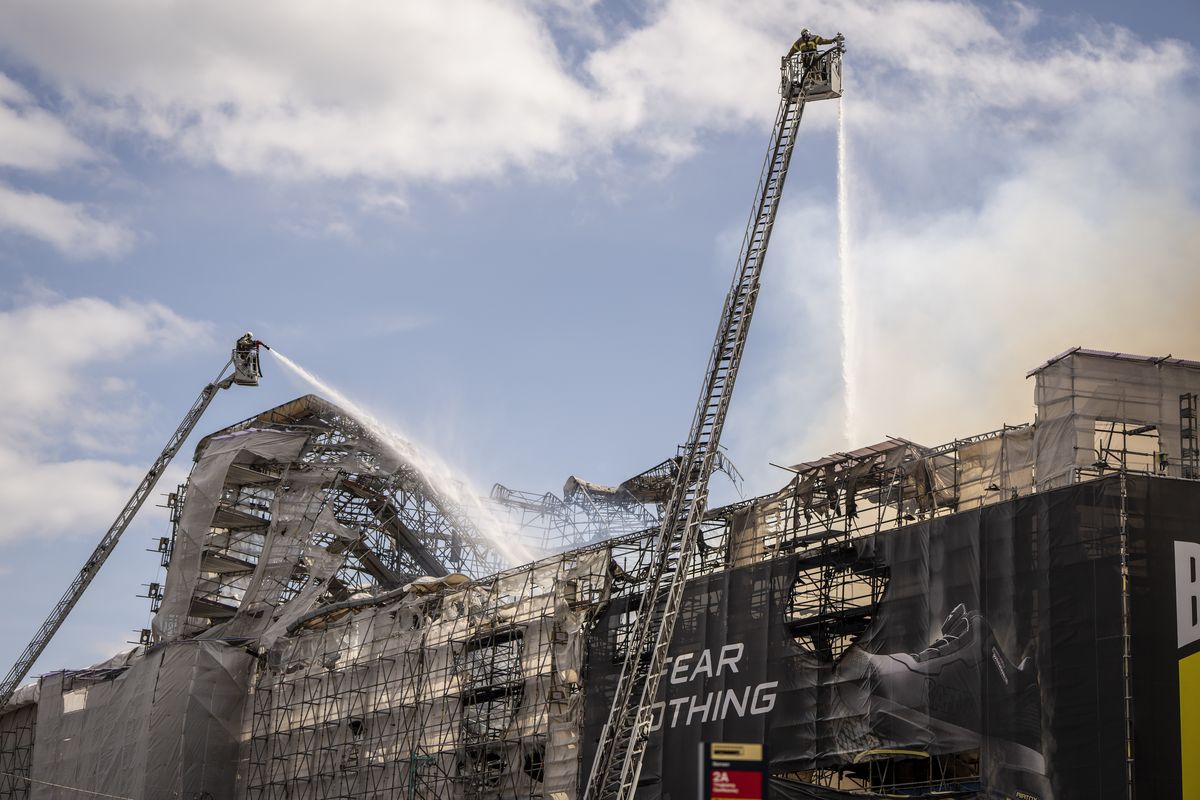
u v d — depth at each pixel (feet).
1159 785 214.07
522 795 309.42
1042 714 224.33
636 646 282.77
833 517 270.26
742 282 298.97
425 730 336.29
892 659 247.09
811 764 254.27
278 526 400.47
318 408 419.13
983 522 239.09
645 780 280.72
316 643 375.66
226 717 377.50
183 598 401.08
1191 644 220.02
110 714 397.80
